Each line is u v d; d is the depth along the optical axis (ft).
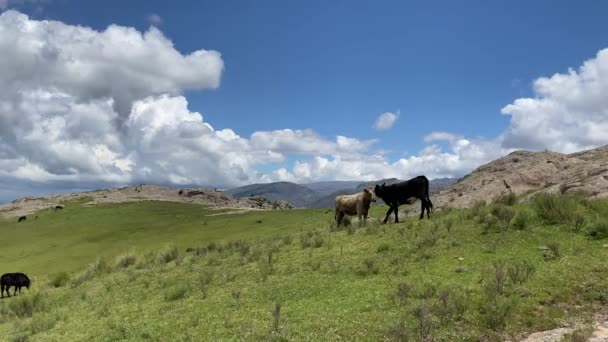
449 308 29.86
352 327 30.04
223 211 230.48
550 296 31.89
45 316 50.19
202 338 31.81
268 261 55.93
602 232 44.88
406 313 30.94
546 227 49.42
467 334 27.30
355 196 77.05
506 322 28.53
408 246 50.70
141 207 262.88
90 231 182.60
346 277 43.42
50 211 273.54
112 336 36.17
